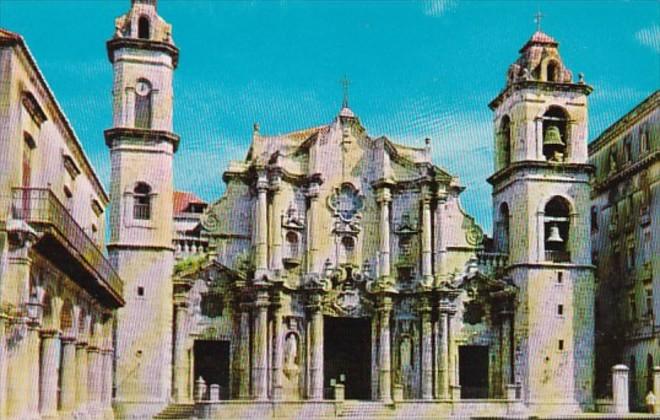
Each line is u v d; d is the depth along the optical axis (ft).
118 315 182.60
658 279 199.72
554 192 204.85
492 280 204.33
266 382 192.95
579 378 199.41
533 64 209.36
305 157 206.90
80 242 119.24
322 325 200.13
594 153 239.50
